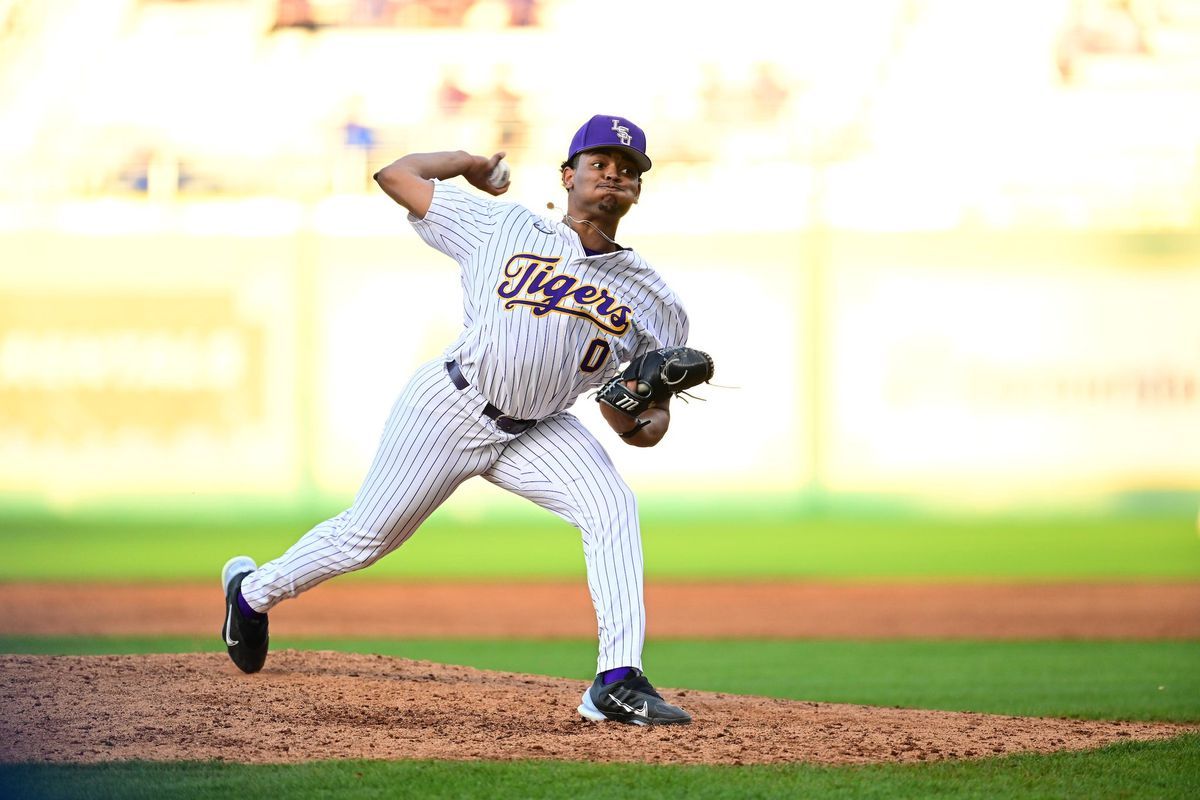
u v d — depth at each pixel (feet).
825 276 197.16
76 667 56.03
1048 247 194.90
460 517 204.33
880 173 216.74
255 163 218.79
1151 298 194.49
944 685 79.46
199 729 45.16
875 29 236.63
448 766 40.65
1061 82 231.71
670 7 239.09
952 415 196.03
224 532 183.32
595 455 48.47
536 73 234.58
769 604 132.16
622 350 48.24
